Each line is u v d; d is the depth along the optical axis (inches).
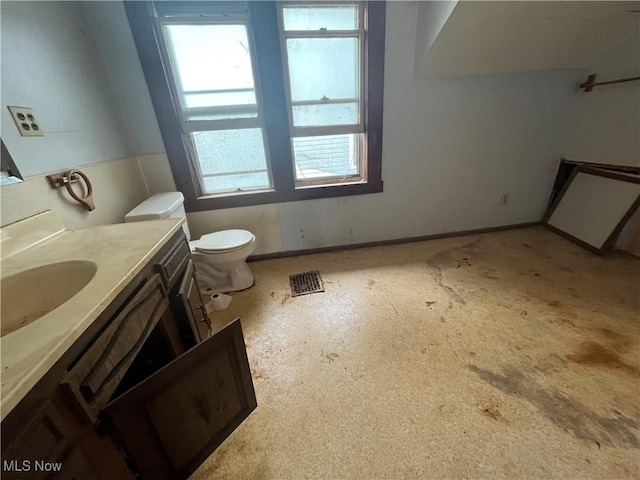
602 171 88.7
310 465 38.7
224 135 83.4
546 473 36.1
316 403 47.1
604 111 86.5
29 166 44.3
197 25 70.7
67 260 35.4
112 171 66.9
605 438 39.2
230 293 79.6
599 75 86.7
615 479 35.1
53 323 22.8
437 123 89.3
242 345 38.4
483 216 106.1
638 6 68.0
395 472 37.3
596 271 77.8
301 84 80.1
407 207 99.6
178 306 44.9
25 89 45.8
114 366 26.7
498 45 74.6
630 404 43.2
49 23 52.6
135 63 70.8
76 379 22.0
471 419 43.1
